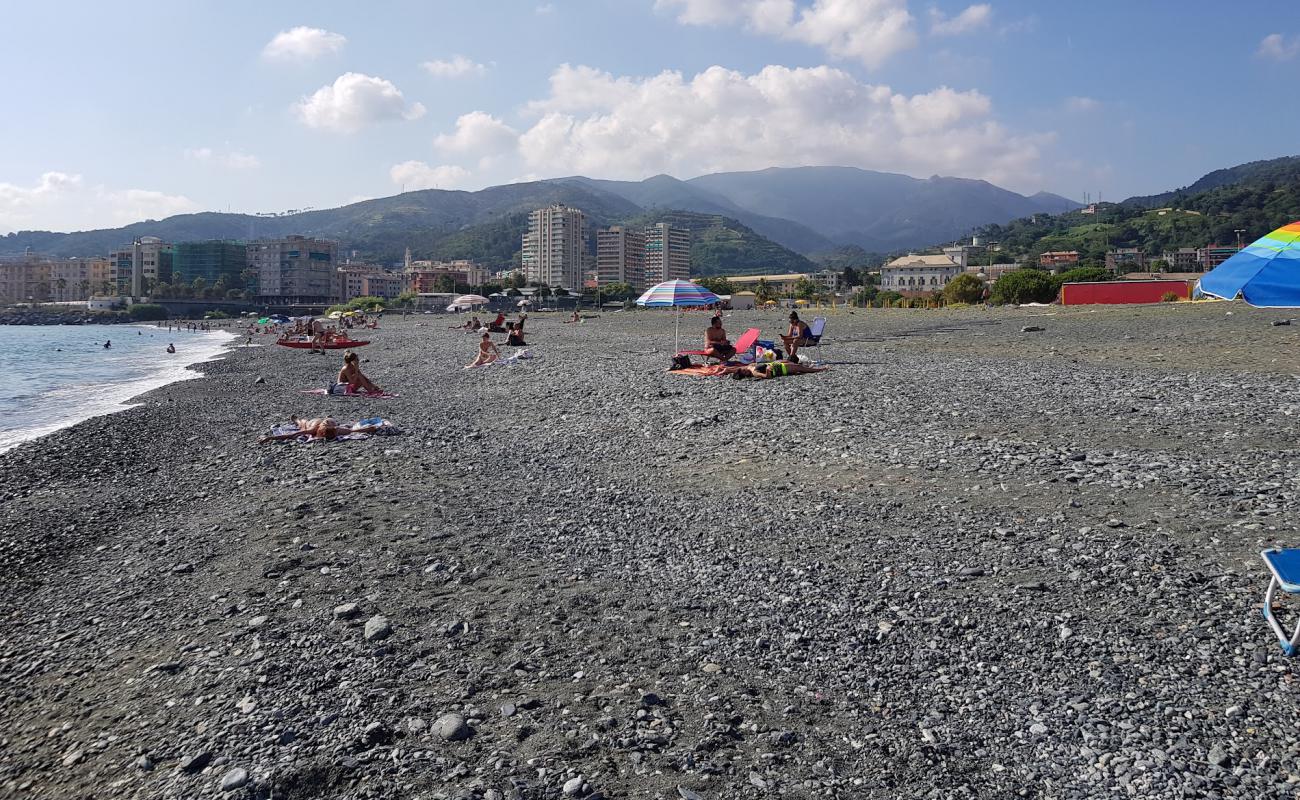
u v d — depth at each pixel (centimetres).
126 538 1086
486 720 567
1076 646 642
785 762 516
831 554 872
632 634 702
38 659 728
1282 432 1303
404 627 719
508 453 1484
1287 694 556
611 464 1359
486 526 1019
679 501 1106
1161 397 1678
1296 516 880
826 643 675
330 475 1326
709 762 516
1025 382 1995
